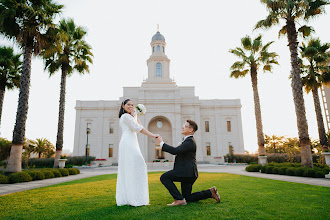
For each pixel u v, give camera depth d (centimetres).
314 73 1848
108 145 3638
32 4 1184
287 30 1373
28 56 1203
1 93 1816
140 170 354
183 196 367
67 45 1648
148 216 276
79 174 1482
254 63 1842
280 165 1386
